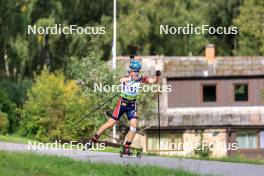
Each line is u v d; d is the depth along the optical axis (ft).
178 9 632.38
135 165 167.12
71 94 340.59
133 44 609.83
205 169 176.55
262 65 482.69
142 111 376.48
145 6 624.18
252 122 465.88
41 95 336.29
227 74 478.18
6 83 504.43
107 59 590.14
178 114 467.52
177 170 164.55
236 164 190.19
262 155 465.47
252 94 478.59
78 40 578.25
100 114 334.03
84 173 152.15
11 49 583.99
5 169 134.51
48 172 141.28
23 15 586.04
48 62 586.45
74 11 605.31
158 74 193.57
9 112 357.20
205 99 477.36
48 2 596.29
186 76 475.31
